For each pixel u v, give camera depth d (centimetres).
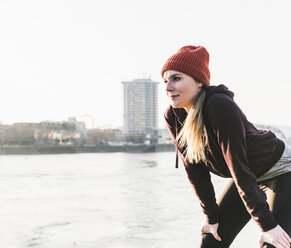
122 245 527
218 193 997
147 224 670
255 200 172
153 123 18388
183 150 205
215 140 181
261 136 184
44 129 14662
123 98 18175
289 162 192
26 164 4541
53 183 1772
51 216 798
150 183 1585
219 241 205
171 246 512
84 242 552
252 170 188
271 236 171
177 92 184
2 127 14300
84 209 888
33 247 531
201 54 183
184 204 914
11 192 1369
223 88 180
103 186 1526
